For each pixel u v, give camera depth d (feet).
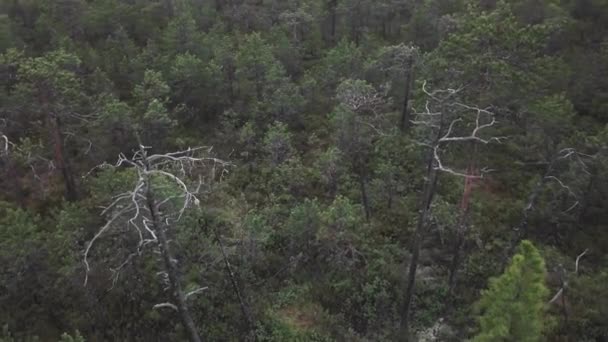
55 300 68.59
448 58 74.08
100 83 100.89
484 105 72.02
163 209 63.21
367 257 78.23
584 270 76.02
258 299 72.95
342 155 89.92
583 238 80.48
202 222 72.38
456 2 125.29
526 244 46.26
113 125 88.84
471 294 74.74
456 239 79.00
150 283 68.08
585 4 112.78
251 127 99.14
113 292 68.03
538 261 45.88
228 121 103.76
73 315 68.18
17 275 65.10
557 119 75.61
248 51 104.12
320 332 69.26
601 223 81.30
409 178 91.09
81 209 69.56
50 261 66.49
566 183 77.46
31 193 93.45
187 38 111.04
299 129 107.65
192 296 67.05
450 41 73.97
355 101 86.74
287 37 126.41
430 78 77.82
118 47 112.57
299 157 95.71
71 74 83.87
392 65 105.81
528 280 46.06
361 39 131.34
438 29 117.60
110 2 122.52
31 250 64.90
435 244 82.23
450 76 73.05
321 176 91.81
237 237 72.90
